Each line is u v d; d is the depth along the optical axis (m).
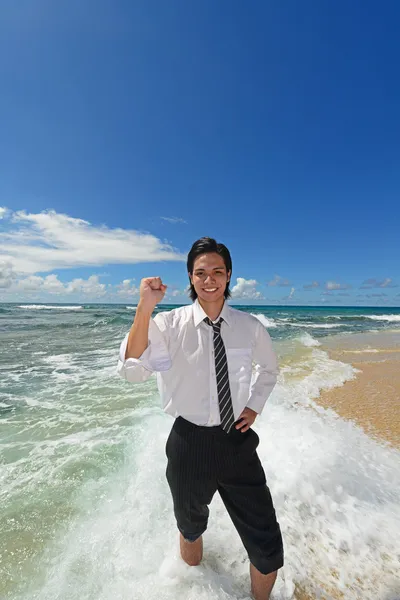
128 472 2.86
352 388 5.68
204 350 1.58
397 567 1.92
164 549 2.01
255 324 1.74
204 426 1.56
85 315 26.53
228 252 1.69
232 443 1.57
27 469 2.90
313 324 23.53
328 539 2.11
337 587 1.79
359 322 27.17
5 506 2.39
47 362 7.66
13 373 6.56
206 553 1.99
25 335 13.01
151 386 5.59
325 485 2.67
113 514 2.32
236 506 1.60
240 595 1.72
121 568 1.87
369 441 3.53
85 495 2.53
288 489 2.59
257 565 1.58
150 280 1.50
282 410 4.43
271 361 1.80
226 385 1.56
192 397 1.56
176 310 1.74
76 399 4.89
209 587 1.74
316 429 3.77
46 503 2.43
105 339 11.77
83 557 1.95
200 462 1.55
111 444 3.38
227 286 1.70
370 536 2.15
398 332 17.86
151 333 1.52
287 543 2.07
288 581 1.81
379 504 2.48
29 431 3.72
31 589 1.75
